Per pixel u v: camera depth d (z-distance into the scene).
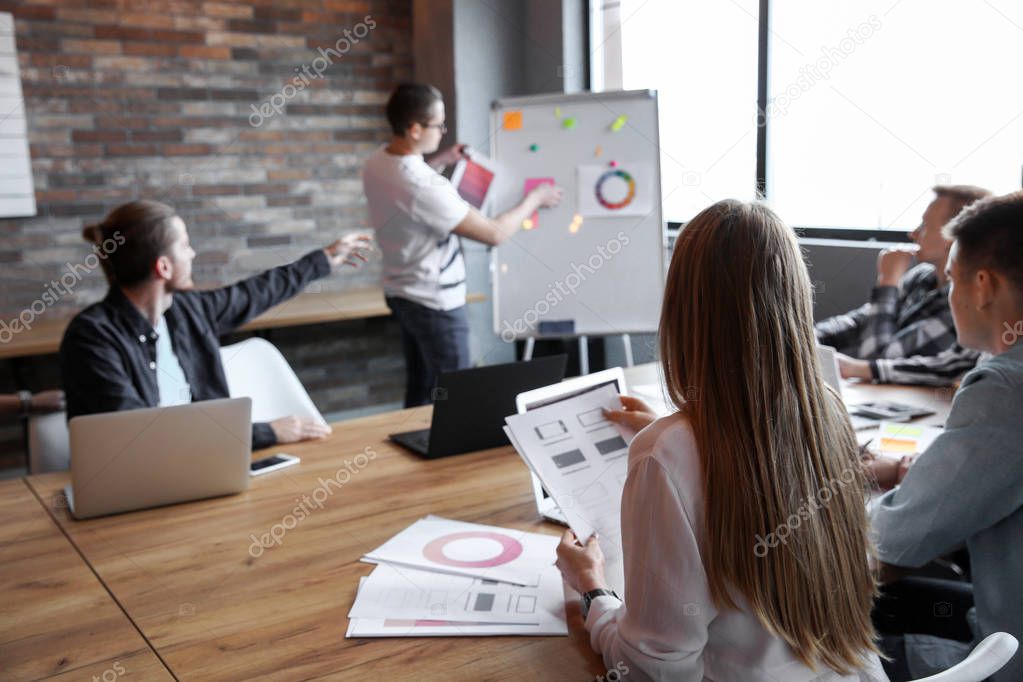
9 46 3.87
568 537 1.41
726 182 3.96
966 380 1.44
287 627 1.31
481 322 4.77
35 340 3.68
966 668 1.03
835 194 3.56
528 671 1.18
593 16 4.53
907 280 2.89
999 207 1.44
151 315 2.40
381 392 4.81
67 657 1.24
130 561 1.56
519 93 4.79
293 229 4.64
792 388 1.06
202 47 4.30
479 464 2.05
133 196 4.22
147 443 1.76
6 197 3.93
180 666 1.21
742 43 3.79
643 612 1.06
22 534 1.69
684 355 1.10
